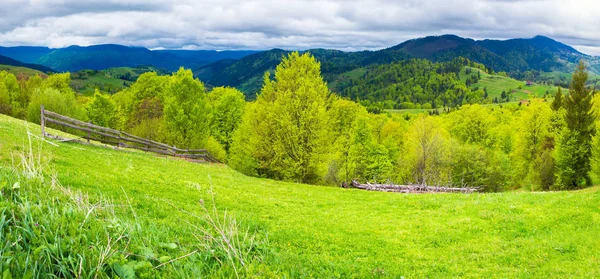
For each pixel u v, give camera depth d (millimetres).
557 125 69062
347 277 9336
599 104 69562
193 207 14734
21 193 7719
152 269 6453
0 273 4902
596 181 54906
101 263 5801
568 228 17125
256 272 7543
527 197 23062
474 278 11383
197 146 52969
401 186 39281
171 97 53594
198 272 6656
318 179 43938
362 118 75438
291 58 39531
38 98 66688
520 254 14031
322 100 37969
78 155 20812
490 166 68875
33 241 5879
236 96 73062
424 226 17516
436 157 60531
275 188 28391
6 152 15961
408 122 126000
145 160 27750
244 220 13859
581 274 11883
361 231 15867
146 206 12633
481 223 17953
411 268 11789
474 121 78688
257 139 39094
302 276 8242
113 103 72000
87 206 7844
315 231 14570
